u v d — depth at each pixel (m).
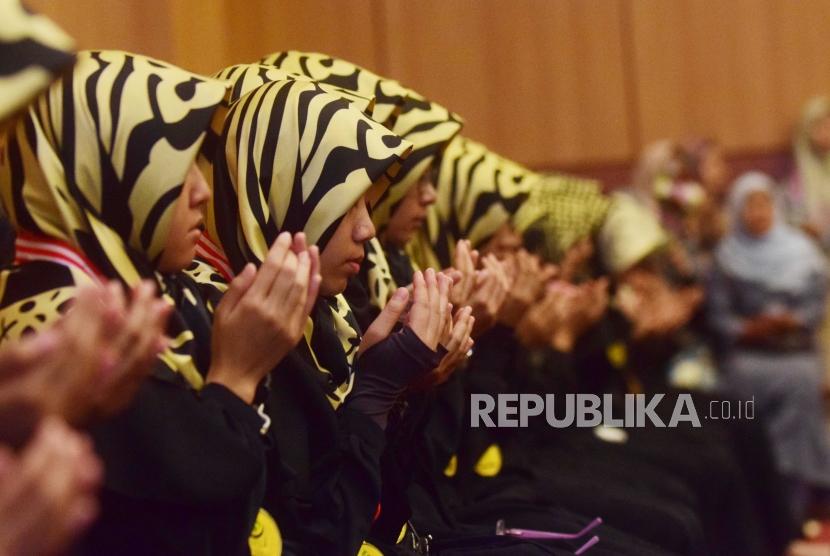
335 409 5.84
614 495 8.95
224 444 4.54
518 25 20.16
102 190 4.86
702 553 9.01
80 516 2.95
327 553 5.42
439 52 19.66
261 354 4.75
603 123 20.42
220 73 7.06
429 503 7.30
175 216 4.95
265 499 5.36
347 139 5.89
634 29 20.47
